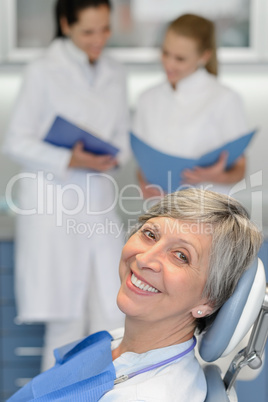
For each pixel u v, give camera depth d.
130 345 1.23
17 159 2.61
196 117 2.55
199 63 2.54
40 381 1.26
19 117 2.63
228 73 3.34
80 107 2.64
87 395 1.13
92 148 2.52
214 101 2.55
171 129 2.58
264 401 2.81
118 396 1.09
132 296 1.17
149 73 3.31
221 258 1.13
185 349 1.18
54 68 2.62
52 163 2.51
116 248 2.67
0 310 2.91
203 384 1.16
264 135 3.40
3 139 3.41
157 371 1.16
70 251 2.61
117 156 2.71
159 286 1.14
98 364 1.21
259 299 1.13
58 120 2.43
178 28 2.47
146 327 1.19
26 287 2.64
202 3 3.15
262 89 3.37
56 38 2.69
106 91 2.70
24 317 2.66
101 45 2.57
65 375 1.24
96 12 2.49
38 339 2.93
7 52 3.19
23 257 2.64
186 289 1.13
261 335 1.18
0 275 2.88
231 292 1.14
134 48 3.19
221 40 3.16
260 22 3.13
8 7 3.14
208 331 1.16
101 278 2.66
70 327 2.73
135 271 1.16
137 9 3.16
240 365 1.19
